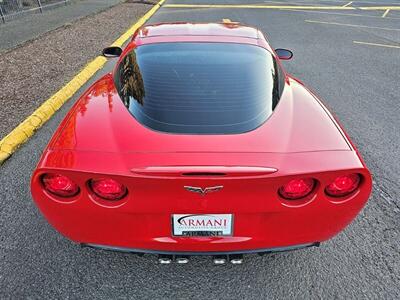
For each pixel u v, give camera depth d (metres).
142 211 1.65
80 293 2.00
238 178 1.55
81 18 10.56
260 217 1.71
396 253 2.33
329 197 1.70
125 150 1.69
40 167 1.65
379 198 2.86
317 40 9.02
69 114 2.18
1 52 6.53
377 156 3.49
